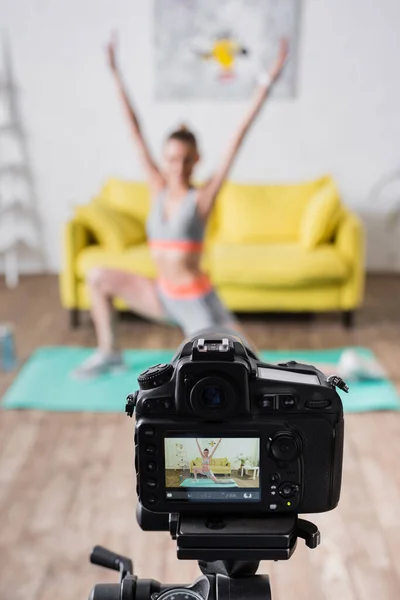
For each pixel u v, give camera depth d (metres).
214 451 0.82
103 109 5.00
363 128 4.97
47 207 5.22
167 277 2.87
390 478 2.40
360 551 2.00
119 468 2.47
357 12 4.72
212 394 0.80
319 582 1.87
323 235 4.05
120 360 3.36
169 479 0.83
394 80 4.86
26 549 2.00
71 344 3.77
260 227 4.36
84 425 2.81
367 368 3.23
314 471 0.84
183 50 4.83
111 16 4.80
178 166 2.71
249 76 4.86
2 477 2.40
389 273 5.22
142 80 4.92
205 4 4.72
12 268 5.28
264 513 0.86
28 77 4.94
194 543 0.82
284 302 3.99
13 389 3.14
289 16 4.73
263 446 0.81
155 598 0.93
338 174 5.08
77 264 3.97
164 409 0.82
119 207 4.39
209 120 4.98
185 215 2.74
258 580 0.93
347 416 2.87
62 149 5.10
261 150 5.04
